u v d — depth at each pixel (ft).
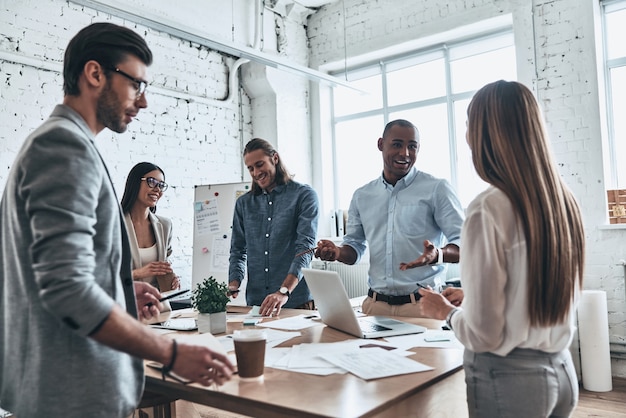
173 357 3.20
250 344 4.02
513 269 3.47
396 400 3.53
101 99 3.57
